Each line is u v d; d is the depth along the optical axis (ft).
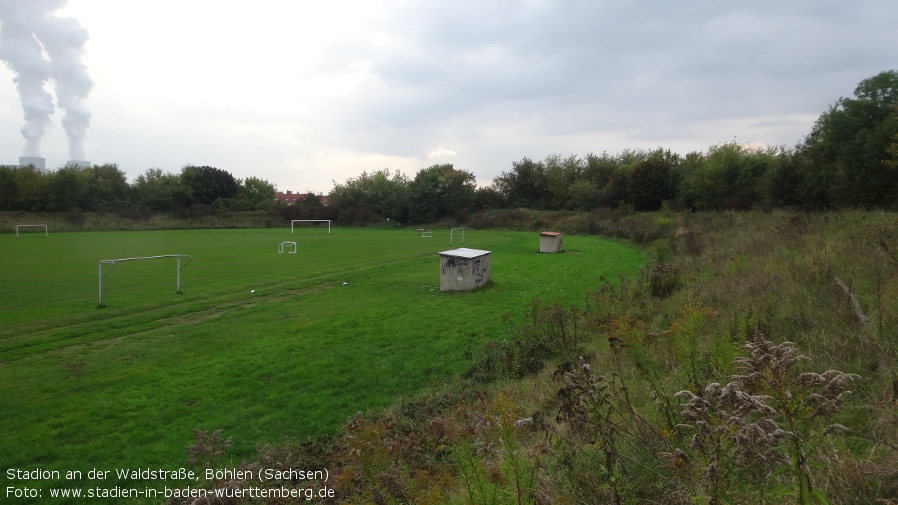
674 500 11.05
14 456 24.59
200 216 249.14
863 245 39.47
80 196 225.97
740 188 154.71
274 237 180.04
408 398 30.96
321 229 237.66
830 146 113.29
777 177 125.39
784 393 10.03
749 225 95.96
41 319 51.57
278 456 23.57
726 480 10.42
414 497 13.43
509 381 31.27
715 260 56.18
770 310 25.86
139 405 30.76
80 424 28.09
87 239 161.89
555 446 14.78
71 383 34.27
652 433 14.35
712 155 179.11
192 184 275.18
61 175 221.05
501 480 11.43
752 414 13.07
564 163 265.75
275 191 362.12
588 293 47.96
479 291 69.46
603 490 11.98
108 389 33.24
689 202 180.86
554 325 38.63
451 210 258.37
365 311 56.65
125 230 213.05
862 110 109.91
